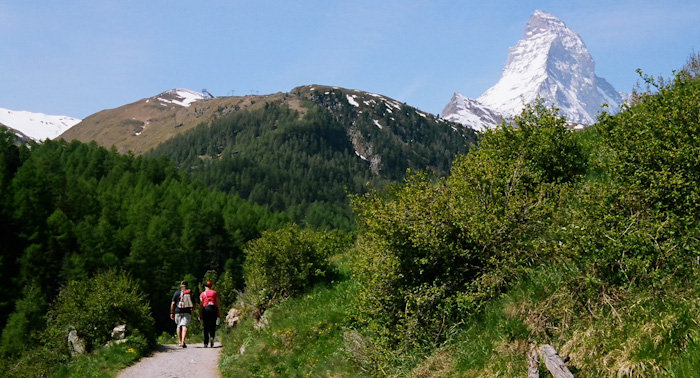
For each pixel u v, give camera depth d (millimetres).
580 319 6812
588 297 6984
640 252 6816
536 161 10602
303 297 14930
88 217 91062
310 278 16094
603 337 6211
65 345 22328
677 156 7238
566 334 6742
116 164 153875
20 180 89062
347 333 10109
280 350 12297
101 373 13086
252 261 16859
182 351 16031
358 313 9328
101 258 78188
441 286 8141
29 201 81500
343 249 19906
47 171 126000
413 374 7707
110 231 84375
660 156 7527
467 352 7445
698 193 6906
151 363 14117
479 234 7941
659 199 7379
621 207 7527
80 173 143125
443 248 8227
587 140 12375
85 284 20062
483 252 8273
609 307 6715
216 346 17000
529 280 7805
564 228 7707
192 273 96562
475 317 7996
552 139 10781
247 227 116375
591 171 10664
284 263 15906
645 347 5605
